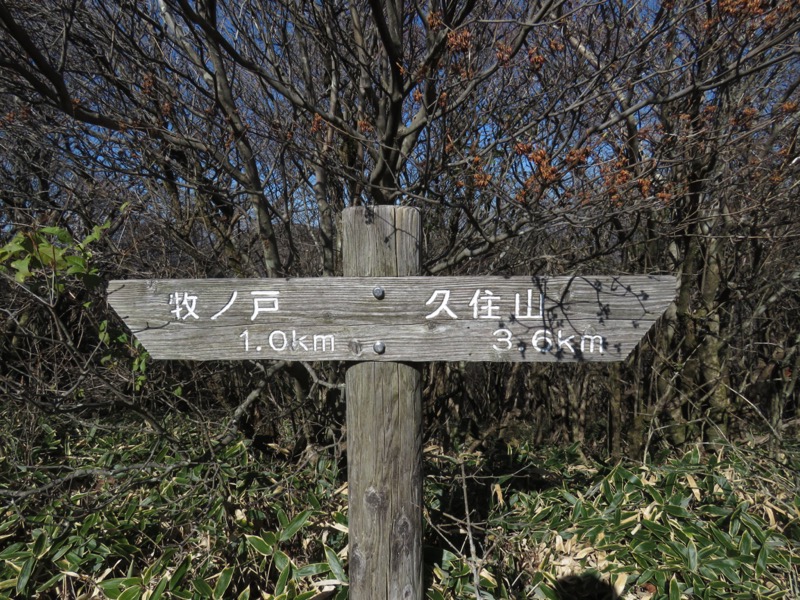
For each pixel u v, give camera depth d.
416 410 1.74
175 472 2.86
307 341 1.69
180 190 3.47
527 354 1.64
